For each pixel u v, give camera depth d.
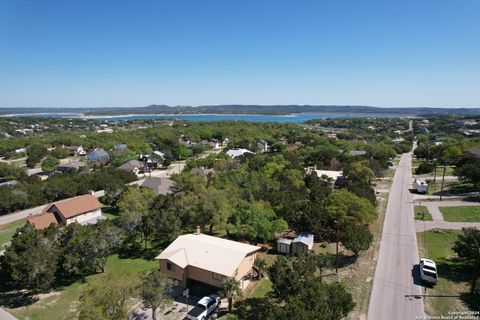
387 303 30.45
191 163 94.56
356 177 69.12
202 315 28.61
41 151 133.00
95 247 37.03
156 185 68.25
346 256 41.41
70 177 81.94
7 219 63.34
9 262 34.28
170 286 29.50
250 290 34.12
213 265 33.34
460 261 38.62
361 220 45.91
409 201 64.88
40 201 72.38
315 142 138.38
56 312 31.56
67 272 38.97
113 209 66.75
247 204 45.81
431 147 119.50
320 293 23.47
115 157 118.19
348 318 28.17
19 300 34.03
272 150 139.75
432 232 48.09
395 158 125.81
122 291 26.83
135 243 47.75
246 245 37.53
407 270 36.94
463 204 60.84
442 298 31.11
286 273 27.95
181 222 47.88
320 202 50.75
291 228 49.31
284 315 21.70
